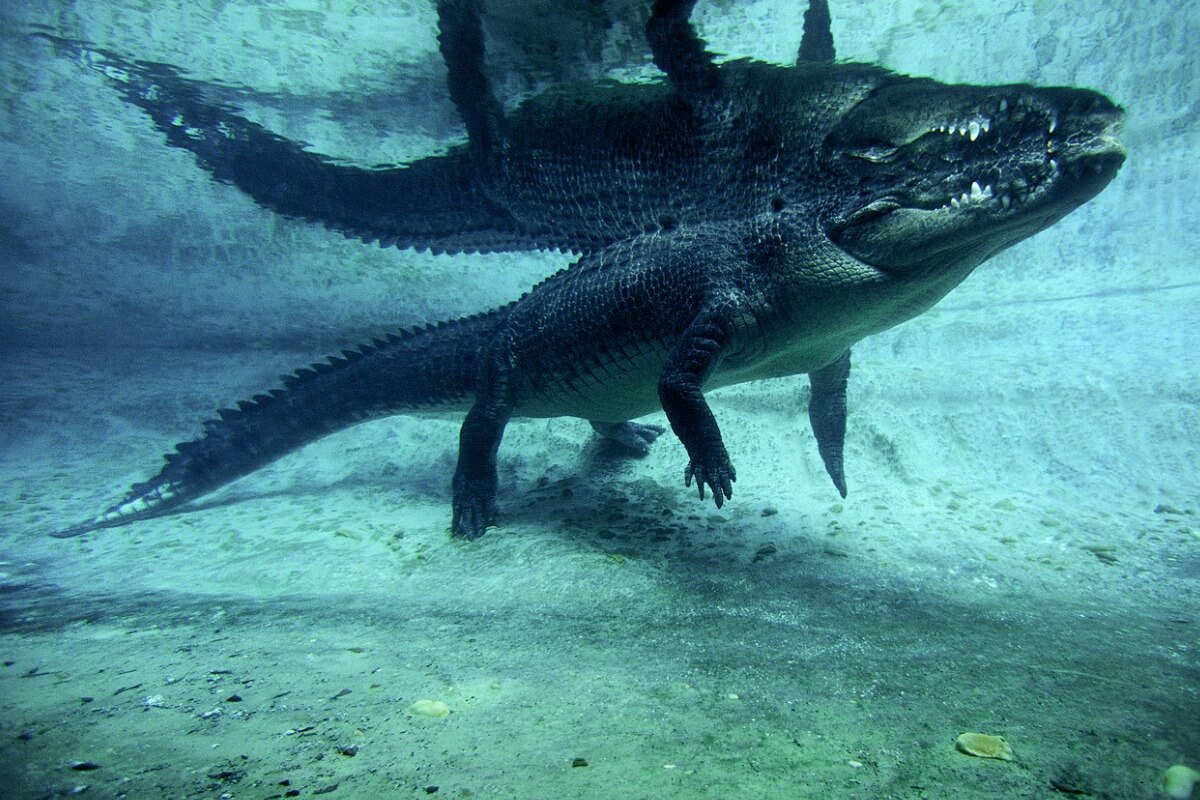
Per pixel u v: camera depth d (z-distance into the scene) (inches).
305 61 338.6
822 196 163.2
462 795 70.7
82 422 428.1
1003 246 156.6
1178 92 401.7
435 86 346.9
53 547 237.0
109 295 548.7
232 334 555.5
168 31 325.1
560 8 244.4
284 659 120.6
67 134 436.1
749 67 187.9
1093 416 277.3
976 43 360.8
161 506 270.8
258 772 76.0
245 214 487.2
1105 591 160.1
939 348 367.9
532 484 287.0
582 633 137.7
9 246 527.2
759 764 78.7
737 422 311.6
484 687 106.3
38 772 74.7
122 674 111.4
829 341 183.3
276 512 268.7
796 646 126.0
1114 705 94.2
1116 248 446.3
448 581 185.0
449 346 249.3
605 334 199.9
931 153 145.7
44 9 315.9
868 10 322.3
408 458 334.6
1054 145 133.2
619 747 83.9
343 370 274.8
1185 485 239.5
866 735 86.7
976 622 138.2
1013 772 75.2
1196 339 313.4
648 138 201.8
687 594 162.7
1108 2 346.3
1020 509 229.3
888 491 249.9
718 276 175.8
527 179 244.5
